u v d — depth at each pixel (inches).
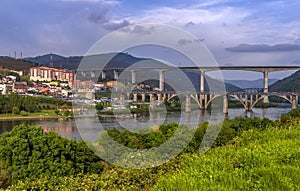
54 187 285.1
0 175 611.5
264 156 298.5
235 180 242.2
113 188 274.5
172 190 229.5
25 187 285.6
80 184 283.9
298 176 260.8
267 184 242.1
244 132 459.8
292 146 351.3
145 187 279.7
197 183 233.5
